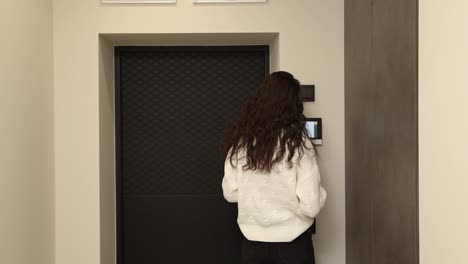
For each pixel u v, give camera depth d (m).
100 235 3.07
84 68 3.03
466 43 1.55
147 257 3.52
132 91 3.51
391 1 2.21
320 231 3.15
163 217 3.53
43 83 2.85
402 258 2.09
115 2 3.02
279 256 2.37
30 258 2.65
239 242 3.54
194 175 3.53
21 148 2.52
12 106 2.40
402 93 2.08
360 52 2.72
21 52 2.52
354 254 2.90
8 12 2.36
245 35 3.15
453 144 1.64
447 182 1.68
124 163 3.52
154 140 3.52
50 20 2.98
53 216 3.03
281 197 2.35
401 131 2.09
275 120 2.36
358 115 2.78
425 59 1.85
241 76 3.52
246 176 2.40
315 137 3.07
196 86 3.52
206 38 3.24
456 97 1.62
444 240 1.71
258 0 3.05
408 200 2.02
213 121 3.52
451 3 1.65
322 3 3.09
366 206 2.64
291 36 3.08
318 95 3.10
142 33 3.04
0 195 2.26
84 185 3.05
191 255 3.53
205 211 3.54
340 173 3.13
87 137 3.05
